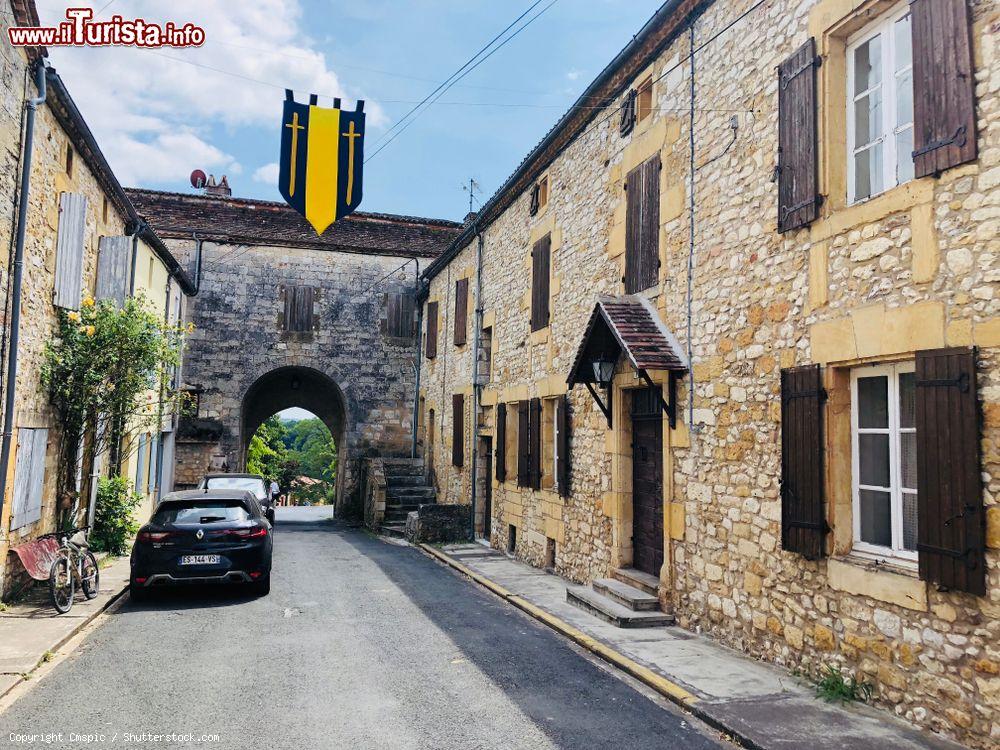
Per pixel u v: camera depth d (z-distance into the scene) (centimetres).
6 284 681
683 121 694
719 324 618
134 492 1203
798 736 404
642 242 762
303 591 859
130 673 531
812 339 502
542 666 561
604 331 766
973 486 374
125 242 1017
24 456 749
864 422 479
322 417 2262
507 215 1273
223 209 2038
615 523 802
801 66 523
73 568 739
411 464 1902
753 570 561
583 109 917
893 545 449
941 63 404
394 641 632
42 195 770
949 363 391
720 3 643
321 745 402
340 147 657
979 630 373
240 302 1938
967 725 378
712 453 621
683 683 499
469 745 406
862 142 495
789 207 526
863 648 450
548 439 1050
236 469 1886
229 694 486
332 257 2022
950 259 398
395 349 2045
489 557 1162
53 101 777
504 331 1259
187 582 774
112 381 943
